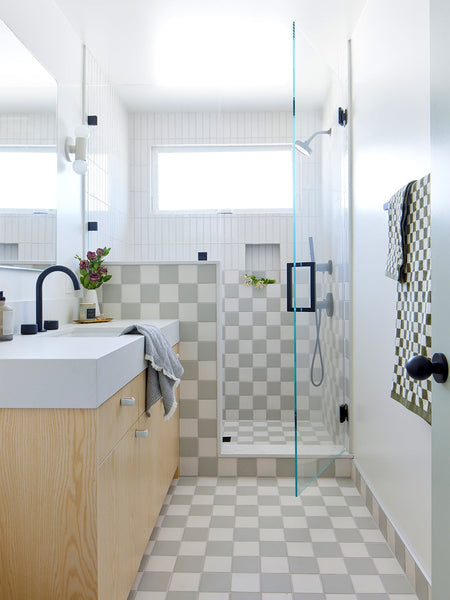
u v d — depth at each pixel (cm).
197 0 259
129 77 350
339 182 290
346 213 299
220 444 294
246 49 311
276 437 362
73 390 120
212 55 319
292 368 412
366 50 259
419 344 170
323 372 267
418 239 172
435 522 104
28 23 227
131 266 296
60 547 122
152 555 202
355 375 287
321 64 261
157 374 189
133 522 165
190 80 329
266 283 403
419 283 171
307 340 246
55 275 257
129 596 174
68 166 276
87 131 272
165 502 254
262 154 361
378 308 235
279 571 191
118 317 296
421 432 177
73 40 286
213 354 292
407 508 192
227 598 173
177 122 336
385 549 208
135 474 168
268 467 293
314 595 175
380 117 232
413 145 186
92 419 121
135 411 169
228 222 377
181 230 332
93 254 280
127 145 332
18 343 159
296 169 234
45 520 122
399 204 187
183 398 292
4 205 205
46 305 243
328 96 272
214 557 201
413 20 187
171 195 334
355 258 285
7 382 121
